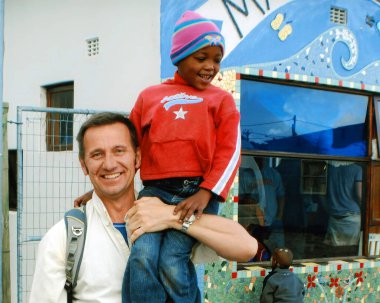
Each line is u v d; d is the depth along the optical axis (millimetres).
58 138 5887
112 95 5316
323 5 5539
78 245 2143
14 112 6500
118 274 2170
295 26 5367
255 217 5344
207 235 2131
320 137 5723
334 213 5875
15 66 6574
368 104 6039
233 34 5043
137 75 5023
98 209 2221
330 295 5543
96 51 5551
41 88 6207
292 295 4672
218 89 2357
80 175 5461
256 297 5094
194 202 2119
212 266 4887
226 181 2168
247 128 5250
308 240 5715
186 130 2229
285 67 5305
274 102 5406
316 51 5492
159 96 2344
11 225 5961
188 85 2359
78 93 5738
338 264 5598
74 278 2131
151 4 4867
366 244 6051
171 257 2131
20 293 4270
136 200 2309
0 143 2721
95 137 2199
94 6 5547
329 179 5832
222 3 4996
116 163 2189
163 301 2117
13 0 6613
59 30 5992
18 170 4176
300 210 5652
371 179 6062
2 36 2730
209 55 2277
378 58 5934
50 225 5668
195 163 2229
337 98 5816
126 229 2236
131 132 2281
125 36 5176
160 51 4754
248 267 5184
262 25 5184
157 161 2260
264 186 5387
